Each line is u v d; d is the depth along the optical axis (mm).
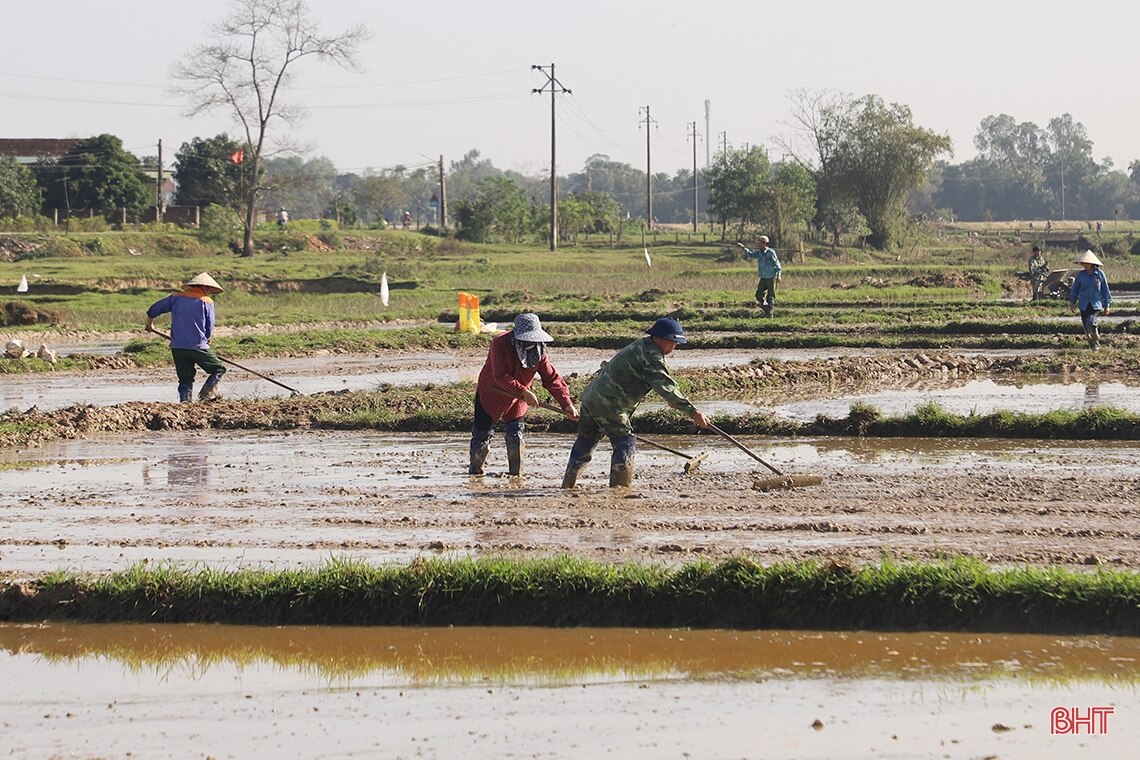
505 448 50938
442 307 139625
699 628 28125
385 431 56062
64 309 137500
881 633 27484
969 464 44906
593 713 23656
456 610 28906
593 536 34250
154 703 24797
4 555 33938
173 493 42344
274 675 26281
